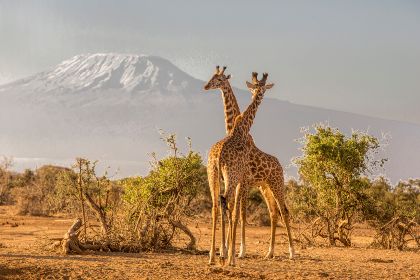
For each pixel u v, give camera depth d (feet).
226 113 99.04
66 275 78.02
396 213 138.92
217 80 97.91
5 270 79.25
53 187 235.61
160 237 111.34
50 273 78.64
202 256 101.96
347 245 135.74
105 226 110.42
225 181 87.20
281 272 82.69
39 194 231.50
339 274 82.89
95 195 118.73
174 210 112.57
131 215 111.75
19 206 223.92
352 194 137.59
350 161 137.18
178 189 114.21
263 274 80.23
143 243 108.37
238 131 92.02
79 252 99.76
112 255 100.07
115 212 114.62
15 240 132.98
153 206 112.68
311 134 141.18
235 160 87.97
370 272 85.87
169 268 82.99
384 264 96.58
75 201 118.93
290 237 101.04
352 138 140.26
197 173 116.88
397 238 133.18
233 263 87.20
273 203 102.37
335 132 142.31
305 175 141.08
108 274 78.48
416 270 89.66
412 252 122.83
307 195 141.08
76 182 115.55
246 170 94.43
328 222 135.13
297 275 80.59
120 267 83.20
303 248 126.31
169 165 115.03
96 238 109.50
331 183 137.90
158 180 113.50
